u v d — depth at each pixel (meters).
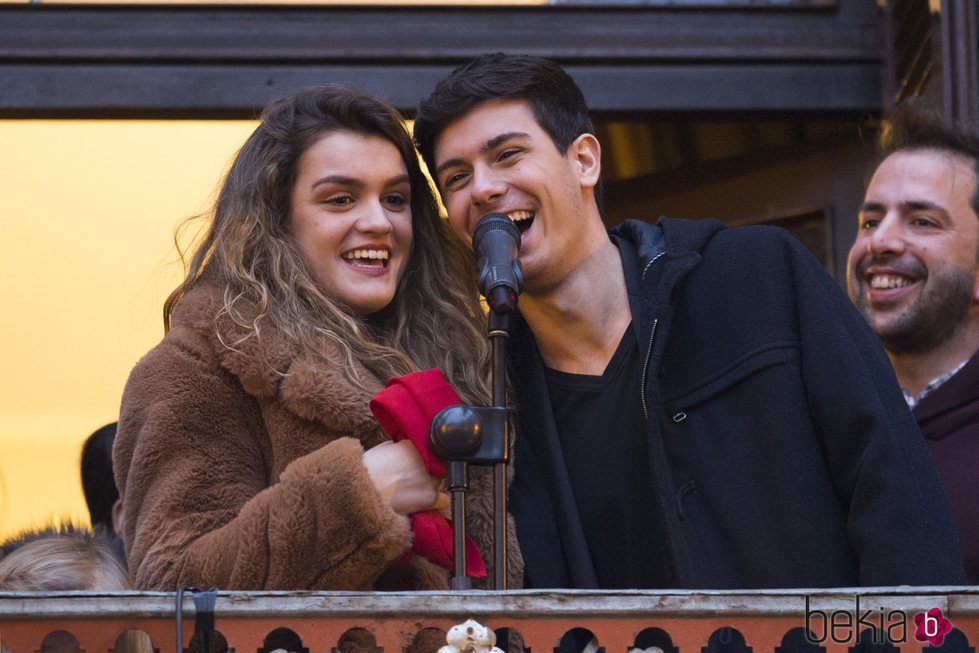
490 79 5.93
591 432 5.87
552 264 5.84
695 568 5.52
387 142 5.91
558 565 5.68
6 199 12.23
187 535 5.04
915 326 7.31
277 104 5.95
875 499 5.30
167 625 4.08
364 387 5.38
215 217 5.92
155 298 11.95
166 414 5.28
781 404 5.56
